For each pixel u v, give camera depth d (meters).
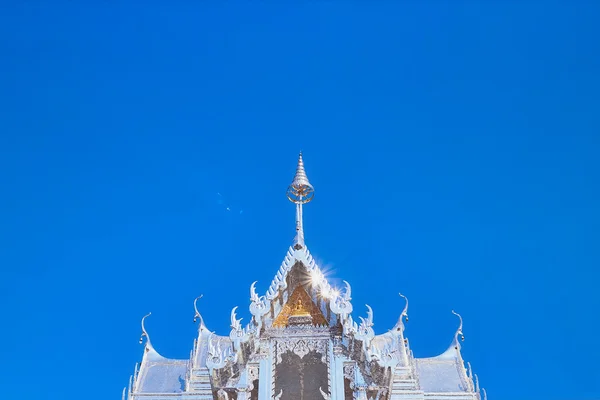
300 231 30.27
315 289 29.41
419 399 34.09
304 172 32.00
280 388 27.73
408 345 36.97
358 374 27.58
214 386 27.52
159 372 37.72
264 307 28.25
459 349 38.91
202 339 39.69
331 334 28.84
